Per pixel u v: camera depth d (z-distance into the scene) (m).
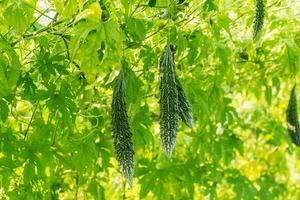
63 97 4.02
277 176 8.20
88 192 5.04
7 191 4.18
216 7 4.05
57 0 3.46
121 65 3.44
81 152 4.37
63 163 4.27
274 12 4.82
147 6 3.87
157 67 4.42
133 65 4.38
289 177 8.05
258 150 7.42
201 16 4.34
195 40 4.30
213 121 5.54
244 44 4.83
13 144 3.99
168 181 5.15
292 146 6.73
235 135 5.72
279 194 7.23
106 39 3.52
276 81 5.47
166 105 3.35
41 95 3.96
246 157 7.43
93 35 3.52
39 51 4.16
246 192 5.86
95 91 4.39
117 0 3.93
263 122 6.79
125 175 3.32
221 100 4.98
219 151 5.59
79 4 3.49
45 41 3.86
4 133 3.99
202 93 4.66
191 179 5.30
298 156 7.02
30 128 4.53
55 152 4.25
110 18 3.64
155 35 4.30
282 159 7.49
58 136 4.29
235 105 7.34
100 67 3.80
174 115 3.34
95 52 3.55
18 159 4.04
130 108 4.28
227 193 7.07
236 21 4.81
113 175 5.86
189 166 5.34
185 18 4.17
